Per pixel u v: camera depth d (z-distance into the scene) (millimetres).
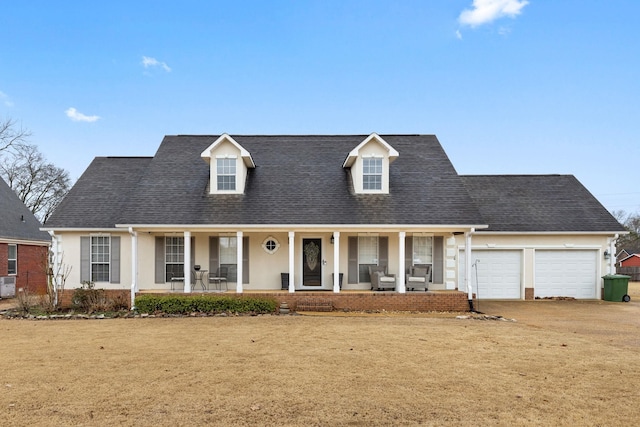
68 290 15992
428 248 16766
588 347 9344
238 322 12508
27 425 5176
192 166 17672
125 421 5293
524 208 19188
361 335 10477
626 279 17828
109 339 10078
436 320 12930
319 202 15898
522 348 9195
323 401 5977
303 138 19812
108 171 18828
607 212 19031
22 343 9656
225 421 5293
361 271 16641
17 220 23781
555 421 5391
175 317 13539
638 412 5695
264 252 16562
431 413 5590
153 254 16344
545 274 18500
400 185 16766
